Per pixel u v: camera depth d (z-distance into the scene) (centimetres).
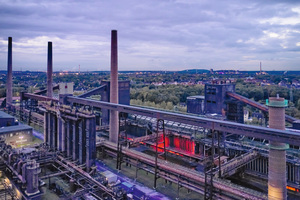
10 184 5072
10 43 15250
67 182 5419
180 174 4772
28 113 11694
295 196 5106
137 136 8838
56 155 6106
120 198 4025
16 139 8394
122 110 6169
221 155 6538
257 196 3700
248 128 3928
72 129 6250
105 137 8869
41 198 4625
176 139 7600
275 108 3778
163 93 19288
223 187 4069
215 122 4375
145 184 5406
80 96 9375
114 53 8225
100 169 6225
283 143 3662
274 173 3703
